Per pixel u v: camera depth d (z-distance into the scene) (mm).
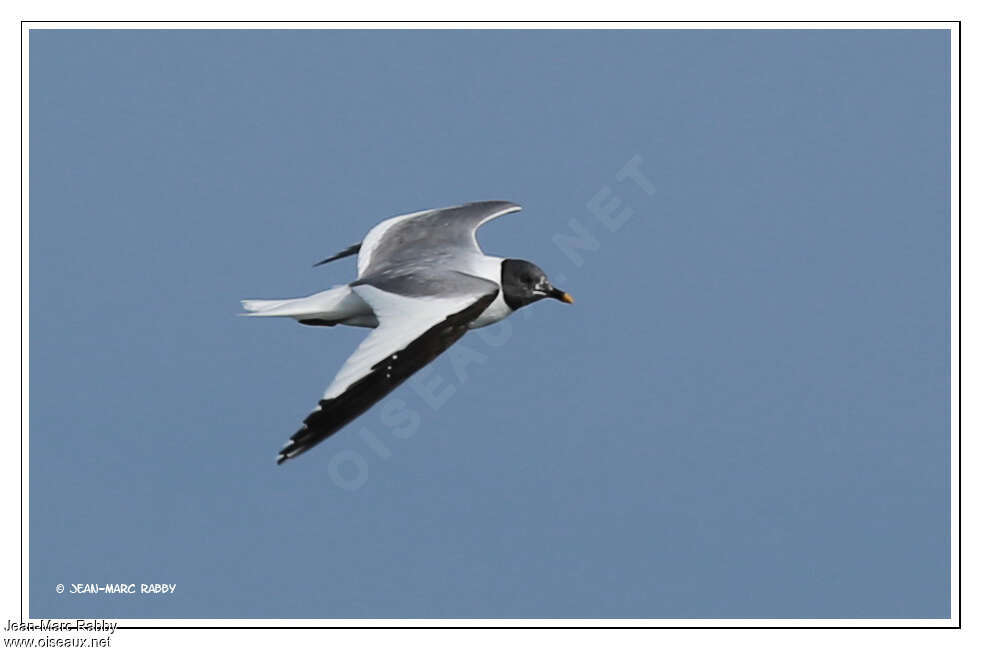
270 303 12625
